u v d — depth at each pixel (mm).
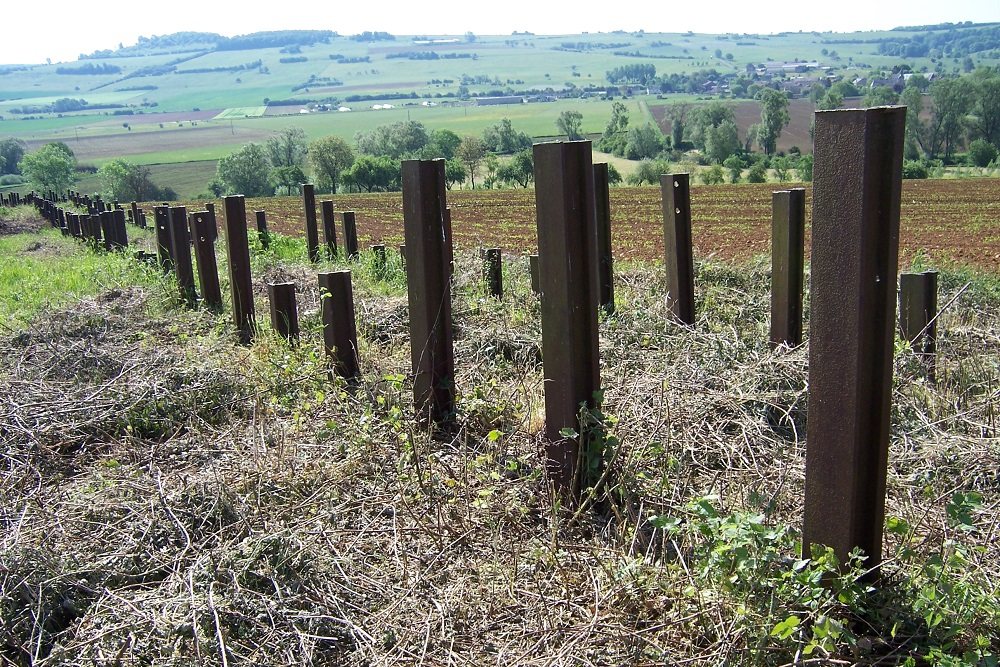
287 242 15234
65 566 3518
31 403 5340
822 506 2963
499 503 3977
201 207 21984
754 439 4492
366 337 6934
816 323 2850
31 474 4621
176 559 3543
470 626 3203
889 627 2875
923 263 13594
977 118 84375
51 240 19984
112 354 6336
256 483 4262
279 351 6344
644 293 8312
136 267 10469
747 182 64812
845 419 2824
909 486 3906
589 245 3916
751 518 2943
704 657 2898
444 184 4766
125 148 137625
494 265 8594
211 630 3072
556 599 3299
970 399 5074
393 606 3312
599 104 196500
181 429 5250
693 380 5168
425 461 4398
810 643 2693
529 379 5613
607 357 5941
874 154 2600
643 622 3125
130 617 3164
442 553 3680
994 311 7992
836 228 2725
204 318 7789
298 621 3178
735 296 8398
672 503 3828
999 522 3549
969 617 2826
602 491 3977
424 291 4820
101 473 4516
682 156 97188
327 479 4344
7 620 3236
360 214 35531
